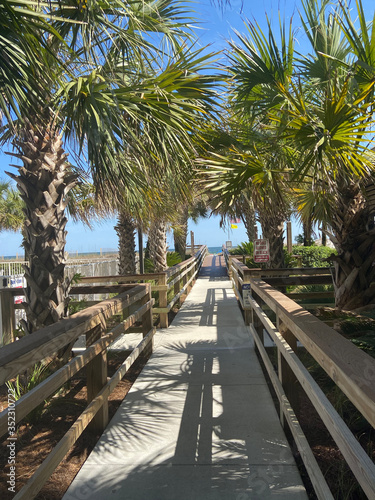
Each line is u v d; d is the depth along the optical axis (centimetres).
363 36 371
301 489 252
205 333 680
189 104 422
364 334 381
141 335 664
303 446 240
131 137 399
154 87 406
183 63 441
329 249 1563
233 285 1242
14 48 313
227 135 498
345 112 358
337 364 172
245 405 382
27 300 439
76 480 271
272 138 430
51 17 281
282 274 675
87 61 360
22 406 204
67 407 393
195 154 465
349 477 257
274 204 520
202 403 390
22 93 330
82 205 840
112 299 416
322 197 487
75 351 562
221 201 480
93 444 325
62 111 396
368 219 485
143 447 311
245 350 569
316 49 454
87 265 1093
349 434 164
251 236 1986
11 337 546
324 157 396
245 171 448
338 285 498
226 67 450
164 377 466
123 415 369
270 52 439
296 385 323
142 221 773
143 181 498
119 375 379
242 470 275
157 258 1298
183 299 1123
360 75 391
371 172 436
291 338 323
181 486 261
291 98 384
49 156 437
